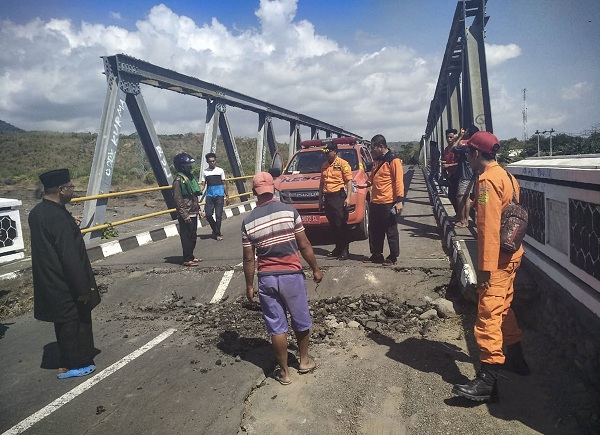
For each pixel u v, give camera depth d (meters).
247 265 3.97
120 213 19.78
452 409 3.30
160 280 6.71
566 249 4.06
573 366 3.66
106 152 9.04
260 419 3.35
